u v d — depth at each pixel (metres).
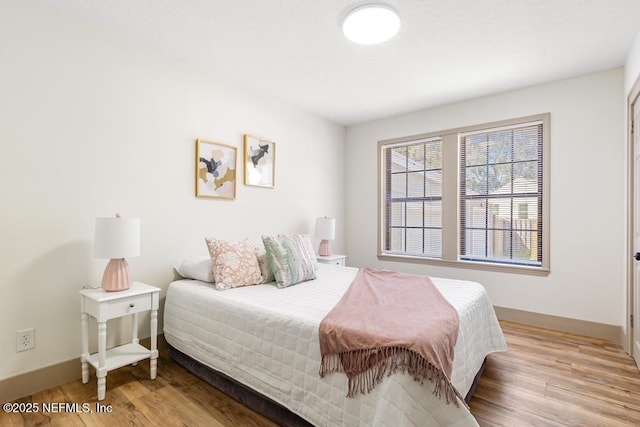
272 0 1.91
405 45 2.40
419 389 1.23
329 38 2.32
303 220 3.87
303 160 3.87
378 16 2.01
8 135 1.82
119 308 1.92
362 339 1.38
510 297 3.27
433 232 3.82
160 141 2.51
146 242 2.43
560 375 2.16
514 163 3.31
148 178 2.44
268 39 2.34
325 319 1.59
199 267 2.47
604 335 2.80
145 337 2.44
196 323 2.12
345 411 1.36
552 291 3.05
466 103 3.54
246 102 3.17
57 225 2.00
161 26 2.19
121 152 2.29
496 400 1.86
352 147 4.50
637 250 2.38
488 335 2.23
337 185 4.42
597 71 2.83
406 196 4.06
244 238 3.16
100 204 2.18
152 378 2.09
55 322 1.99
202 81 2.80
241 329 1.84
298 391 1.55
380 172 4.22
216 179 2.89
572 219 2.95
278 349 1.65
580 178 2.92
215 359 1.97
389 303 1.86
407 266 3.98
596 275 2.85
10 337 1.83
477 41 2.34
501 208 3.39
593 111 2.86
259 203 3.33
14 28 1.83
